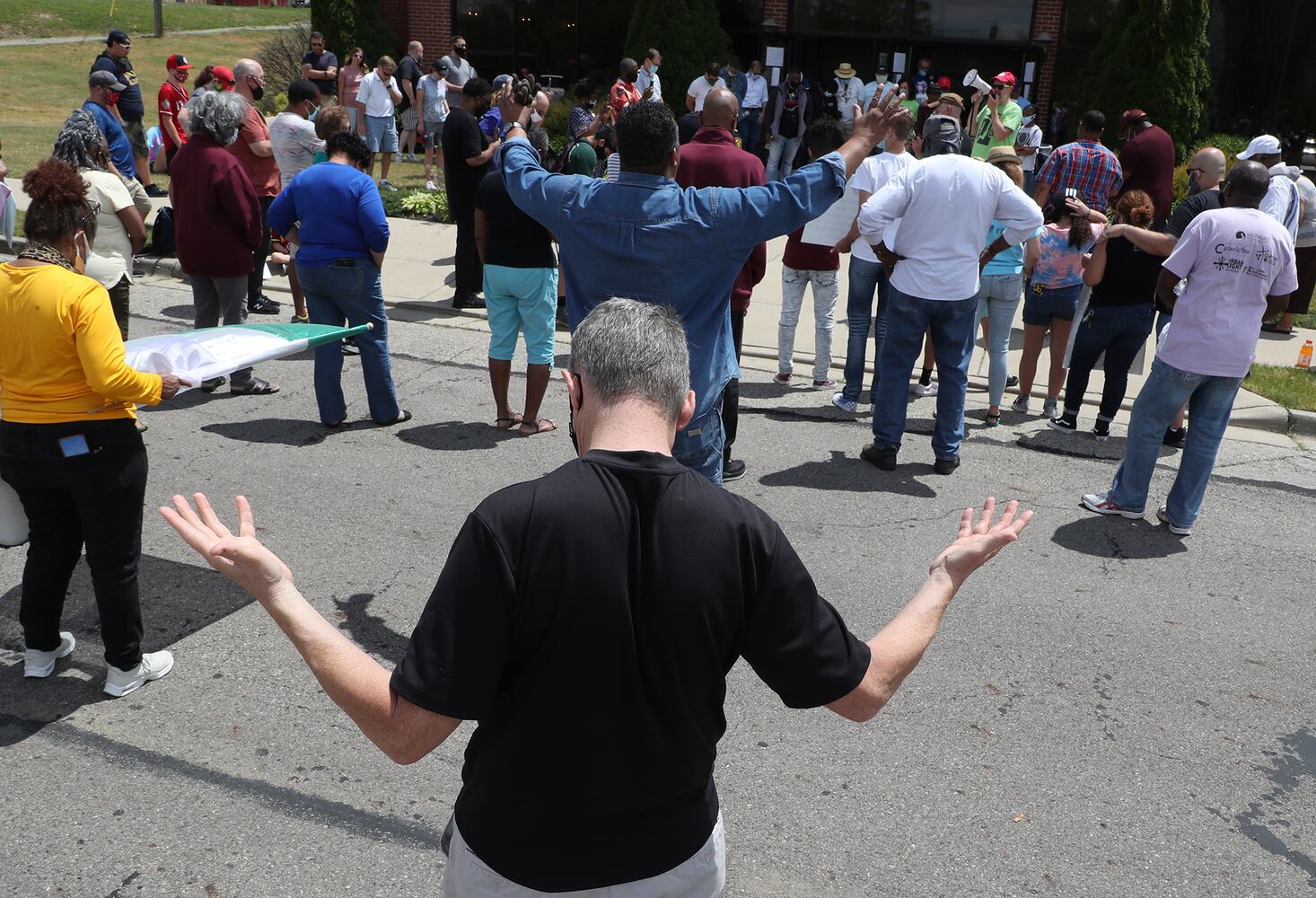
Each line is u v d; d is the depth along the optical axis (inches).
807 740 151.5
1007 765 147.9
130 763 140.1
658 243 121.5
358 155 249.9
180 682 158.2
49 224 135.7
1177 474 244.5
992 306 275.6
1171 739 155.6
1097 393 313.9
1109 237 254.2
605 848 67.4
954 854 130.3
